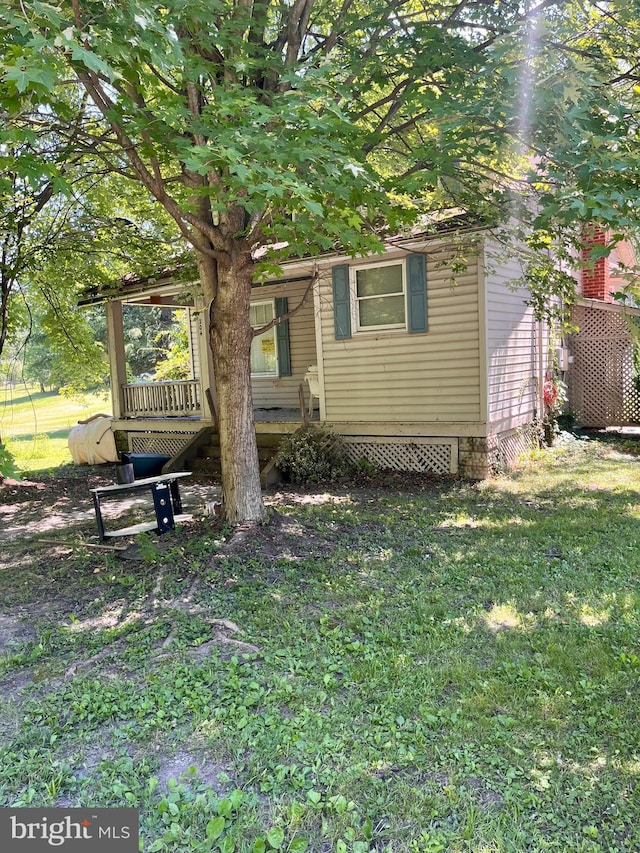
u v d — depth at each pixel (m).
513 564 5.10
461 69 5.05
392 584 4.73
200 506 8.03
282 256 5.71
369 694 3.13
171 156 5.23
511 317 9.82
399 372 9.40
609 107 4.08
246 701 3.08
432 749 2.67
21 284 11.59
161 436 12.47
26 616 4.44
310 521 6.54
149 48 3.39
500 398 9.40
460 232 7.53
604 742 2.69
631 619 3.92
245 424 6.12
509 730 2.79
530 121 4.21
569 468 9.39
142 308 31.39
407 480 8.98
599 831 2.19
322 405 10.28
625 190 3.80
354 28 5.34
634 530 5.96
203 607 4.35
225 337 5.97
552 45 4.39
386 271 9.34
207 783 2.52
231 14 4.87
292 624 4.04
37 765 2.66
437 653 3.56
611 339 13.18
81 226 9.70
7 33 3.19
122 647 3.84
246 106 4.03
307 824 2.26
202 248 5.60
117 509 8.30
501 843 2.14
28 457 14.86
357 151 4.70
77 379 14.28
